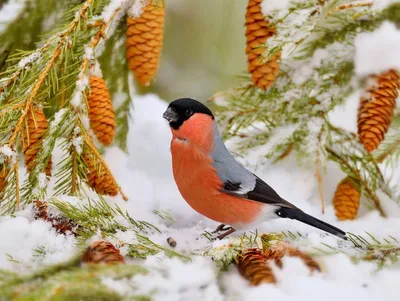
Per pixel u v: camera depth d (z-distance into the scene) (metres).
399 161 7.92
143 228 5.88
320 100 6.96
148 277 4.39
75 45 5.86
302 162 7.33
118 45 6.59
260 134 7.42
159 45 6.07
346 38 6.71
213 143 6.13
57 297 3.93
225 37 8.62
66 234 5.09
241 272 4.74
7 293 4.00
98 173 5.69
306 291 4.56
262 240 5.21
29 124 5.49
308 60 6.91
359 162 7.53
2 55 6.52
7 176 5.44
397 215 7.14
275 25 5.97
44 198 5.70
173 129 6.16
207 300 4.42
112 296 4.09
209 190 6.09
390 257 5.11
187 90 9.50
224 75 8.99
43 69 5.37
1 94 5.43
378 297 4.57
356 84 6.66
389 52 6.20
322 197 6.80
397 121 7.45
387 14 6.53
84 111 5.57
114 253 4.71
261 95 7.01
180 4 9.09
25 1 6.40
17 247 4.84
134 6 5.96
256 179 6.19
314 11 5.97
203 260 4.88
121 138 7.21
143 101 8.43
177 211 6.60
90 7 5.42
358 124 6.12
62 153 6.63
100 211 5.57
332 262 4.94
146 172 7.29
